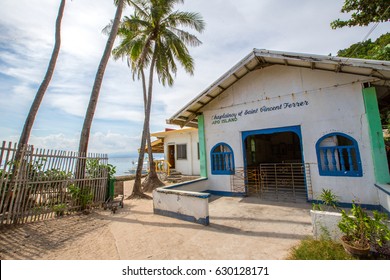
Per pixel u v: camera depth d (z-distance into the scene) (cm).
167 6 1118
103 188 795
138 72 1328
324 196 594
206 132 954
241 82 870
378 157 573
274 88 788
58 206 634
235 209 655
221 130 909
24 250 401
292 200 728
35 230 512
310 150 696
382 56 741
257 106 821
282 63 761
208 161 941
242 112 856
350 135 627
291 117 742
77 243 433
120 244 423
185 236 452
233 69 769
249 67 811
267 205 683
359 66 531
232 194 860
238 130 862
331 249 331
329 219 368
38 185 601
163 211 629
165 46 1199
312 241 371
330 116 666
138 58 1214
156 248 399
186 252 376
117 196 948
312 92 706
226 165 894
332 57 571
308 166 695
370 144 592
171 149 1822
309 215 554
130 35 1144
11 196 545
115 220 599
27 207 570
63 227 537
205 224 514
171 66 1279
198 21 1142
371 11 694
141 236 464
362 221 315
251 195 848
